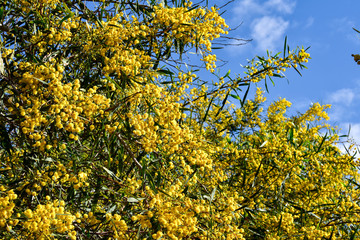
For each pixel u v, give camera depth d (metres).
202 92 4.13
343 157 4.56
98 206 2.95
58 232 2.29
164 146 2.81
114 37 2.98
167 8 3.37
